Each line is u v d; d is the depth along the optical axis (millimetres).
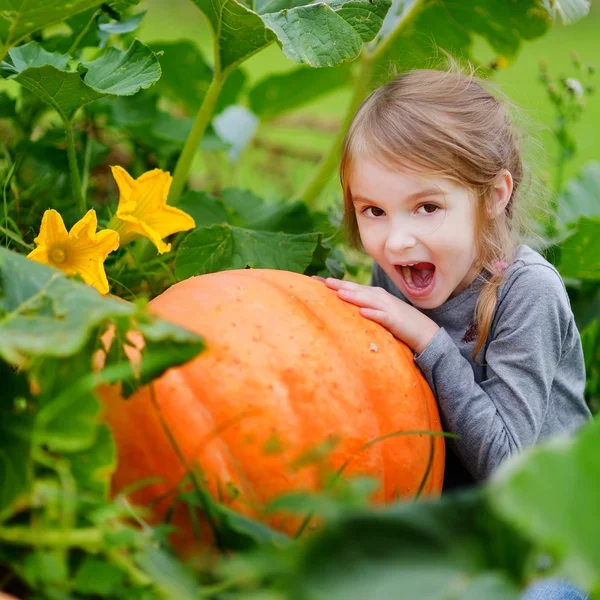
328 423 1275
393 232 1620
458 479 1738
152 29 7035
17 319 1037
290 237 1824
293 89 2818
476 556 791
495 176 1675
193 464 1173
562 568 783
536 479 773
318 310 1406
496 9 2287
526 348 1598
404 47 2379
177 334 1018
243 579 826
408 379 1408
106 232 1446
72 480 980
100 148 2184
